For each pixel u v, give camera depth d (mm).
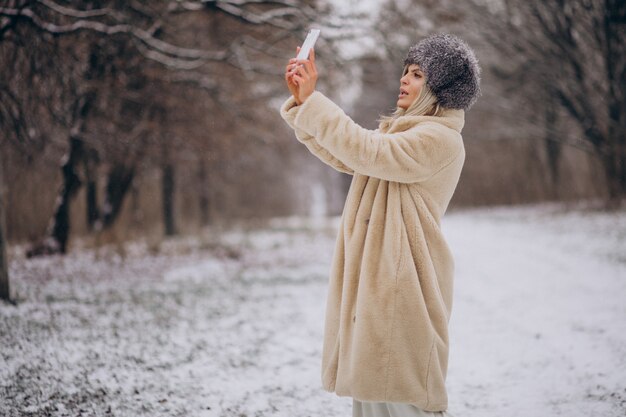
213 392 4055
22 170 13852
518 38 17844
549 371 4531
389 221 2193
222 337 5703
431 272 2199
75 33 8969
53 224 12344
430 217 2236
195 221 23188
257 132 17250
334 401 3949
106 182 14344
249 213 36906
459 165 2275
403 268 2160
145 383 4156
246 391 4109
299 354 5164
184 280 9695
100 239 13508
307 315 6910
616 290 7754
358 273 2232
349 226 2285
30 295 7418
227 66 13398
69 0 9297
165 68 11477
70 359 4617
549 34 16891
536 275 9508
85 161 12781
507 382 4344
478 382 4371
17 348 4793
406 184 2238
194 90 13461
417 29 11875
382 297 2150
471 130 30672
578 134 24000
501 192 34375
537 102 22062
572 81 18406
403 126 2248
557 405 3812
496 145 33281
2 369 4223
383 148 2068
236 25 12773
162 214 20859
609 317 6234
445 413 2252
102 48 9930
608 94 18172
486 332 5930
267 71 12000
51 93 9523
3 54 8312
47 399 3701
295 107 2191
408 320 2148
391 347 2137
